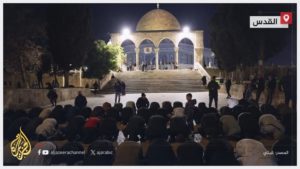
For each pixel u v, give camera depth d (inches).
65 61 983.6
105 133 355.3
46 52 957.2
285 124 372.8
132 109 433.4
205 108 433.1
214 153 266.2
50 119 362.0
